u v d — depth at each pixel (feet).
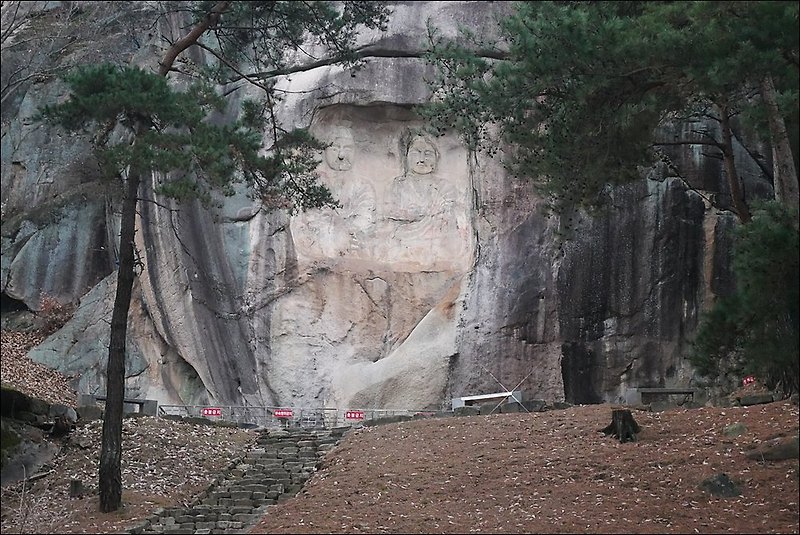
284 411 70.33
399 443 52.70
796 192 44.37
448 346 72.64
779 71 38.55
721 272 71.20
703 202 72.74
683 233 71.92
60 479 51.42
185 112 47.16
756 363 37.09
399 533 39.68
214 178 46.24
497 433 52.26
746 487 41.29
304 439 57.67
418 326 74.90
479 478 45.73
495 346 71.97
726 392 60.29
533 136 47.06
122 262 48.75
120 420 47.39
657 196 72.54
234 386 74.33
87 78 46.44
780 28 37.93
